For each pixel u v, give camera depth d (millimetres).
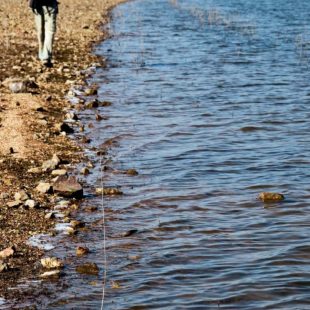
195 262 10664
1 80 23516
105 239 11562
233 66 28516
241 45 34750
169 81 25094
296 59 30297
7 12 48594
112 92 23047
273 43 35594
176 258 10805
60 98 21766
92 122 19109
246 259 10742
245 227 12031
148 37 38156
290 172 15016
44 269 10438
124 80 25203
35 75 24875
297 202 13211
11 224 12062
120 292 9719
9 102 20391
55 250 11133
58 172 14664
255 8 58812
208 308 9234
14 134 17266
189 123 19047
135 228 12047
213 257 10836
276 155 16250
